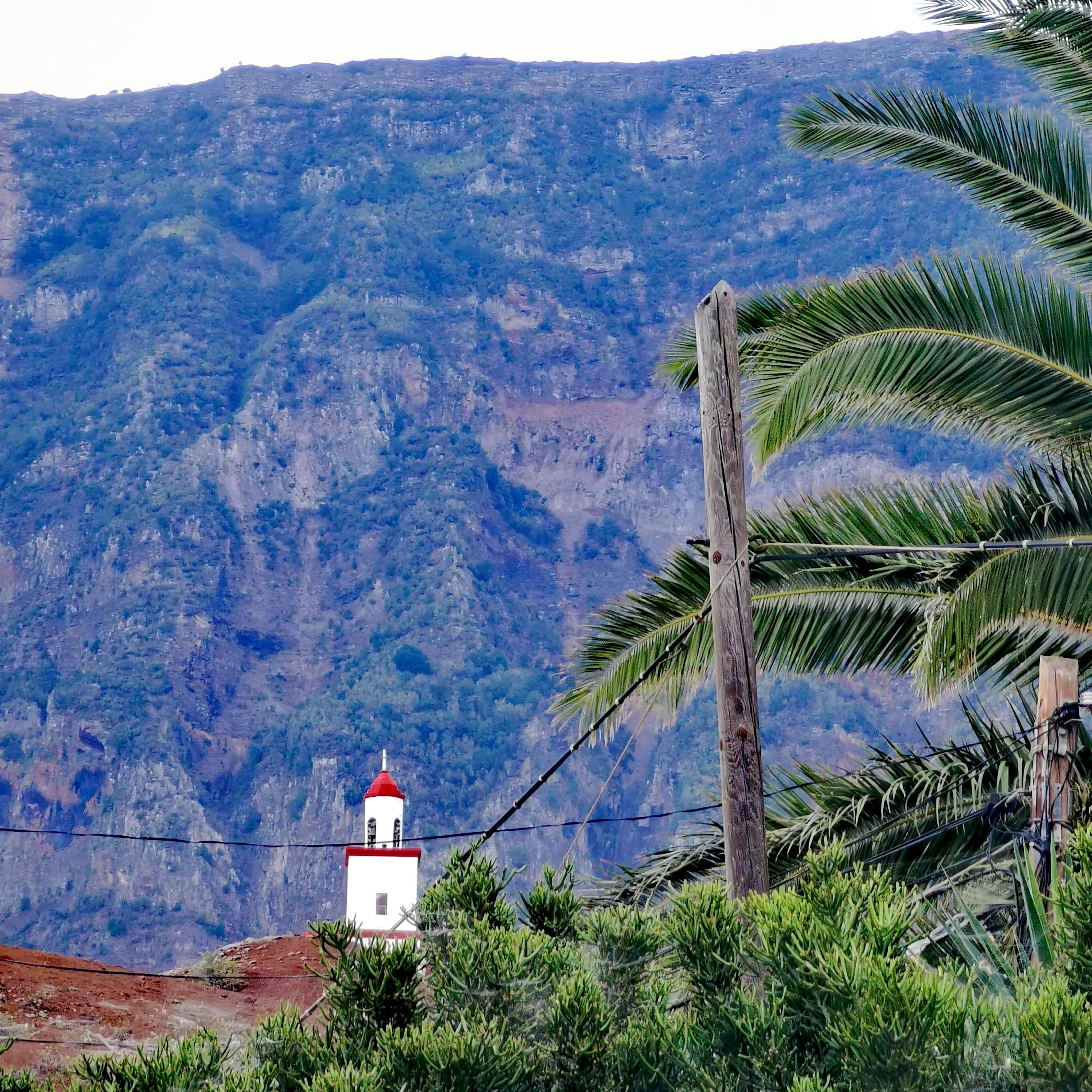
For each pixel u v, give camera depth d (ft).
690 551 173.88
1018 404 163.73
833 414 170.60
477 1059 83.87
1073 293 166.50
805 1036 83.87
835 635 167.32
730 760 118.21
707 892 93.15
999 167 172.86
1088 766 146.82
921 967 90.12
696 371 192.65
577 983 88.48
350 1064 83.46
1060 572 150.92
